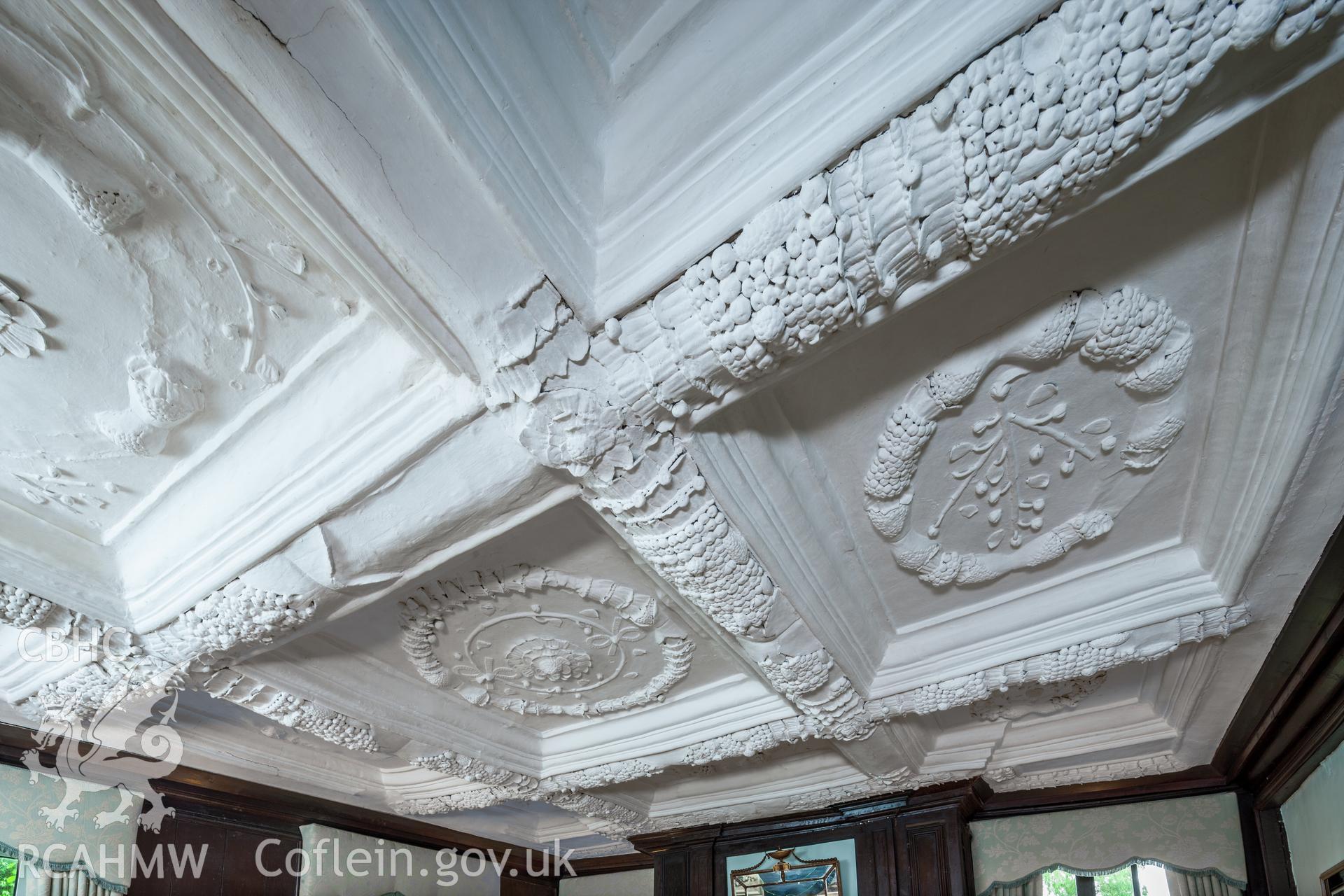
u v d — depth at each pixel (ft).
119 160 5.63
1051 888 17.99
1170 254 6.57
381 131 4.98
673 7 5.96
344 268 5.91
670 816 20.07
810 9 5.51
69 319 6.80
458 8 5.06
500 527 8.55
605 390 6.98
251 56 4.47
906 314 7.06
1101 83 4.66
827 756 17.60
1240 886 15.64
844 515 9.71
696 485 8.07
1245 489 8.38
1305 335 6.50
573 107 6.17
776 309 5.99
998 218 5.39
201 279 6.66
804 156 5.42
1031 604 11.19
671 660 13.03
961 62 4.84
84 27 4.55
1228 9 4.33
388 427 7.57
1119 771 16.43
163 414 7.62
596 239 6.47
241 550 8.73
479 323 6.21
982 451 8.73
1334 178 5.39
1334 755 12.46
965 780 16.87
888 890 17.44
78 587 9.43
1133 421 8.24
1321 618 9.73
